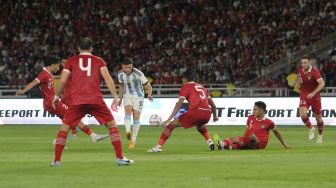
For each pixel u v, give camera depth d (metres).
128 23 74.94
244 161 22.48
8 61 73.88
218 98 51.72
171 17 73.88
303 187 15.85
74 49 74.38
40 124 54.34
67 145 31.92
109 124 21.22
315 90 32.47
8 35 77.19
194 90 27.58
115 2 77.06
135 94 30.23
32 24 77.56
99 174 18.80
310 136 34.44
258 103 27.86
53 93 30.27
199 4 73.50
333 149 28.09
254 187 15.87
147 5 75.94
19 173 19.20
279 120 50.12
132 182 16.95
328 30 66.00
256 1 71.19
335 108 49.31
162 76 68.06
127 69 30.00
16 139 36.84
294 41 66.38
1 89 70.50
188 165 21.14
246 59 66.12
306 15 68.00
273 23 68.75
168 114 52.00
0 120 55.34
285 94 59.16
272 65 64.94
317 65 63.22
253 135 27.66
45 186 16.28
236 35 69.00
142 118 52.72
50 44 75.38
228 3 72.44
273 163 21.64
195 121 27.44
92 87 20.97
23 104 55.16
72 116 21.06
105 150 28.77
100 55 73.56
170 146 31.19
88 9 77.25
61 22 77.06
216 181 17.02
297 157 24.02
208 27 71.25
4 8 79.00
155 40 73.12
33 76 70.88
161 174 18.69
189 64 68.19
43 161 23.52
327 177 17.77
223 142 28.08
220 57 67.19
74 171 19.64
